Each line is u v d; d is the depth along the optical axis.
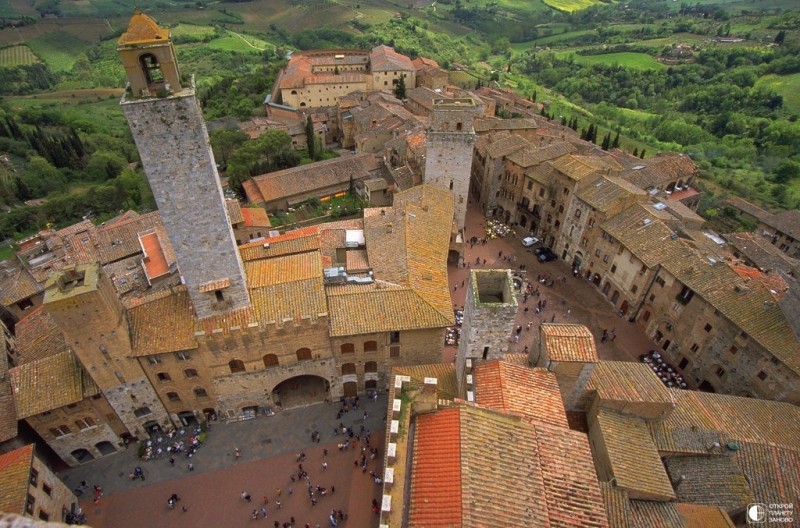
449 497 30.09
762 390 52.66
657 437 43.69
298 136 133.88
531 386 39.91
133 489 49.03
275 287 52.28
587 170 78.94
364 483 49.28
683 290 62.09
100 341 44.78
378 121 125.19
